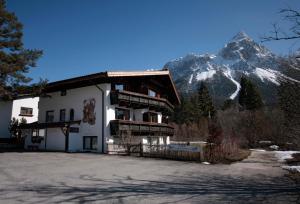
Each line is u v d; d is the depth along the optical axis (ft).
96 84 83.82
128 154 72.79
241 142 141.69
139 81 96.27
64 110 92.22
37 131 95.50
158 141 106.32
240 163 60.85
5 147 95.71
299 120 35.04
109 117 81.05
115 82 85.35
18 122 105.91
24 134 98.07
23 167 46.01
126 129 81.46
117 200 25.68
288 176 42.16
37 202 24.43
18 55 78.79
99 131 80.84
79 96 88.22
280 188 32.58
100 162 55.26
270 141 146.30
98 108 82.38
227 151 73.56
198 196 27.81
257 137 154.40
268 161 66.54
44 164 50.26
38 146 90.33
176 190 30.58
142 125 88.69
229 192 29.94
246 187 33.06
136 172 43.50
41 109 99.35
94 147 82.23
